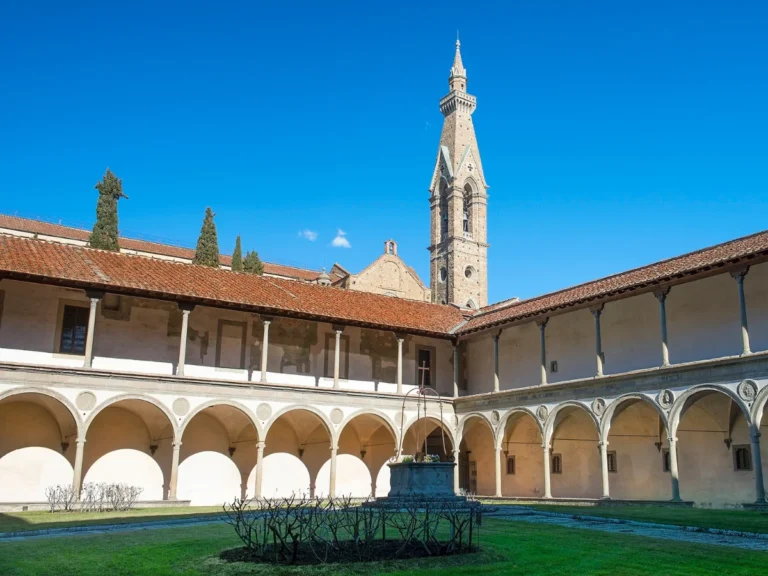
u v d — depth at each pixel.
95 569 13.75
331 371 43.31
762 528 20.22
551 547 16.66
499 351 45.78
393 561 14.14
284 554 14.77
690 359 35.22
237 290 39.59
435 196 108.75
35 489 34.69
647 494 37.22
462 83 110.19
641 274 36.81
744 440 33.59
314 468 43.00
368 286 73.75
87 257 37.25
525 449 43.84
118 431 37.28
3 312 34.62
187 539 17.56
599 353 36.06
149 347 38.06
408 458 27.88
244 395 37.59
